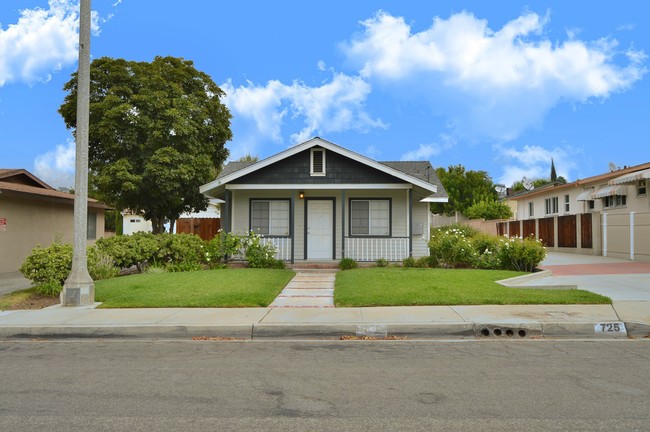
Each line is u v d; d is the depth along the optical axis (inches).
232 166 963.3
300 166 680.4
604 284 472.4
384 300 387.9
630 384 205.5
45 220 840.9
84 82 406.6
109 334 320.5
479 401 185.3
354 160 673.0
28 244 789.9
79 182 404.5
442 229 1004.6
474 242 650.2
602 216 791.7
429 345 288.7
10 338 320.8
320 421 166.2
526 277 498.9
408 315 344.2
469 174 1747.0
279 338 314.8
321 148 677.9
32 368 240.2
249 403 185.2
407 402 185.0
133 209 958.4
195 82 986.7
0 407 182.2
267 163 668.7
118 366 243.1
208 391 200.4
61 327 322.0
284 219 729.0
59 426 162.9
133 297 410.9
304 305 392.5
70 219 925.8
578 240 856.9
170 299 402.3
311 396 193.3
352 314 351.9
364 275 509.7
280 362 249.3
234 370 233.6
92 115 875.4
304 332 316.5
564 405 179.9
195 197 965.2
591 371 226.5
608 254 773.3
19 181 853.8
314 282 523.8
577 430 156.8
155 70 925.2
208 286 450.0
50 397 193.6
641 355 258.1
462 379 215.3
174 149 869.8
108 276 523.5
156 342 304.3
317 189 693.9
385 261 646.5
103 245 572.7
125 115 856.3
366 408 178.7
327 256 720.3
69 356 266.5
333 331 316.8
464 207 1660.9
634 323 311.9
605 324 311.9
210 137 1008.9
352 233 717.9
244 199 731.4
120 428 161.0
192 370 234.1
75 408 180.5
